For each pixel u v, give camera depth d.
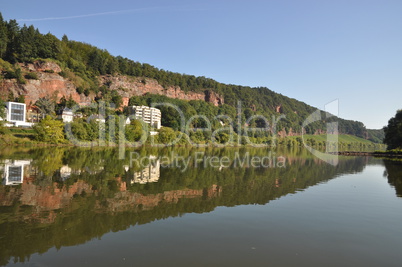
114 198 17.50
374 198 19.11
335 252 10.04
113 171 29.50
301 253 9.91
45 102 119.81
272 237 11.40
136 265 8.70
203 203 17.03
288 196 19.55
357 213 15.19
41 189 19.34
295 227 12.72
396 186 24.38
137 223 12.86
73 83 158.88
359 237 11.57
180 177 27.36
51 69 155.12
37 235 11.07
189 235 11.44
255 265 8.87
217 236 11.39
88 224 12.52
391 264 9.17
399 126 86.44
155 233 11.59
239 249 10.11
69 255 9.36
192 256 9.44
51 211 14.31
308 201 17.98
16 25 163.62
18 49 152.25
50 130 79.12
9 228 11.73
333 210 15.76
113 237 11.05
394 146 91.38
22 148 61.38
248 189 22.14
